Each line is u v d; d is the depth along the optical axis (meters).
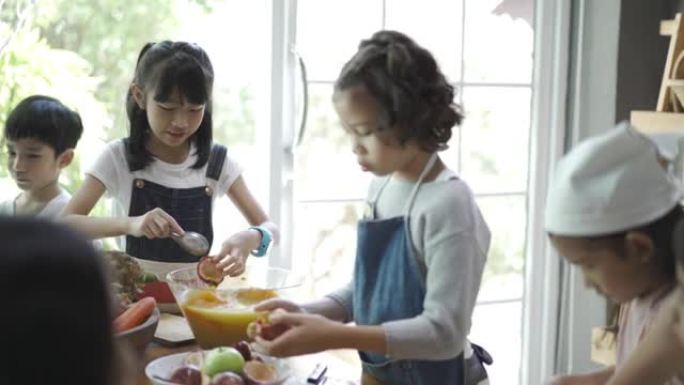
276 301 1.44
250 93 2.49
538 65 2.64
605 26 2.54
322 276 2.49
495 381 2.74
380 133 1.35
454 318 1.31
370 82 1.33
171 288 1.55
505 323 2.74
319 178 2.46
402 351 1.28
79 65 2.51
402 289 1.39
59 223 0.54
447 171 1.41
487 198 2.66
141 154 1.97
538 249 2.70
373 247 1.44
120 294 1.53
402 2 2.49
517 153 2.68
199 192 2.02
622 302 1.22
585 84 2.61
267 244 1.85
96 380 0.51
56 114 2.04
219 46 2.52
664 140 2.00
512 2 2.61
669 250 1.15
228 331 1.41
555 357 2.73
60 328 0.50
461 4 2.56
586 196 1.17
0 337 0.49
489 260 2.69
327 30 2.41
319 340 1.27
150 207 1.98
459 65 2.58
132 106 1.96
